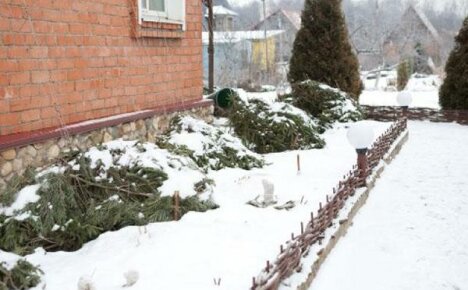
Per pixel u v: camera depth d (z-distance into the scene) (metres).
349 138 5.80
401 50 31.77
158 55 6.92
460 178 7.05
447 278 4.10
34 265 3.42
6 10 4.46
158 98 6.98
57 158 4.79
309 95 10.48
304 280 3.50
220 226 4.17
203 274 3.27
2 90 4.45
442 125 11.59
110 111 5.96
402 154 8.62
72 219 4.18
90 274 3.35
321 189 5.36
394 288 3.90
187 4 7.60
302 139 7.88
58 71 5.11
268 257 3.54
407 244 4.74
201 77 8.22
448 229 5.14
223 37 26.69
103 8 5.74
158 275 3.27
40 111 4.89
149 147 5.10
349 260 4.28
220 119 10.16
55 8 5.02
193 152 6.04
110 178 4.63
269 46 29.52
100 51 5.73
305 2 12.80
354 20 33.16
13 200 4.18
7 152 4.32
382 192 6.31
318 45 12.62
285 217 4.41
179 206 4.51
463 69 11.84
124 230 4.15
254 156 6.60
